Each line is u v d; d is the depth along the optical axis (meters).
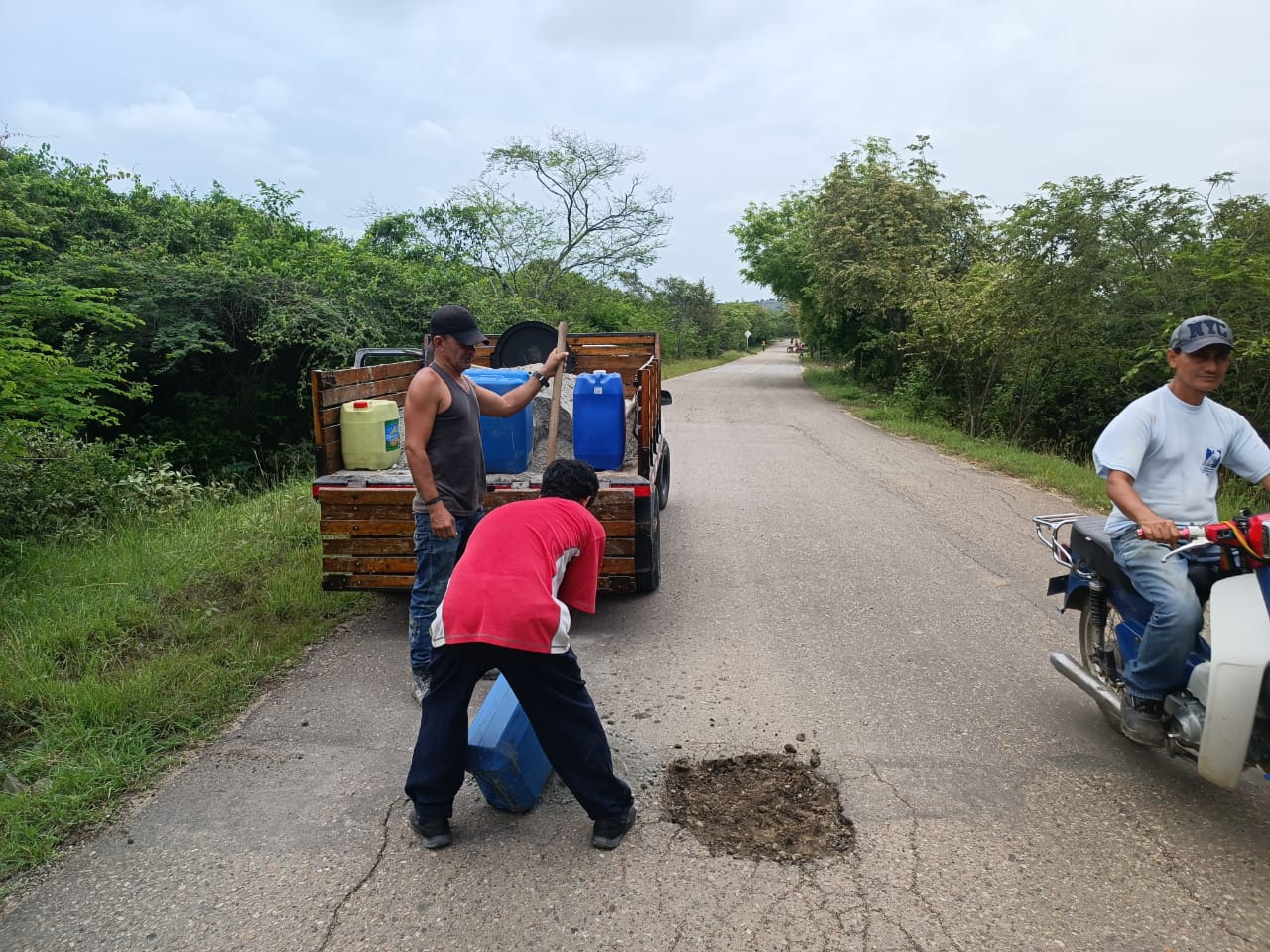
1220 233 13.99
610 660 4.89
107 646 4.77
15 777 3.55
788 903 2.85
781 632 5.36
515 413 4.83
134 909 2.81
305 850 3.13
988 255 23.41
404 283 16.97
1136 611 3.61
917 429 16.45
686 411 20.30
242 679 4.52
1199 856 3.11
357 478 5.36
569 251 29.34
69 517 7.57
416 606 4.22
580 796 3.10
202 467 14.62
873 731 4.05
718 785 3.58
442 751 3.09
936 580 6.49
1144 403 3.36
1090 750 3.88
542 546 3.13
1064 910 2.82
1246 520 3.00
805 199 32.06
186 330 13.70
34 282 12.30
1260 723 3.04
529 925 2.75
